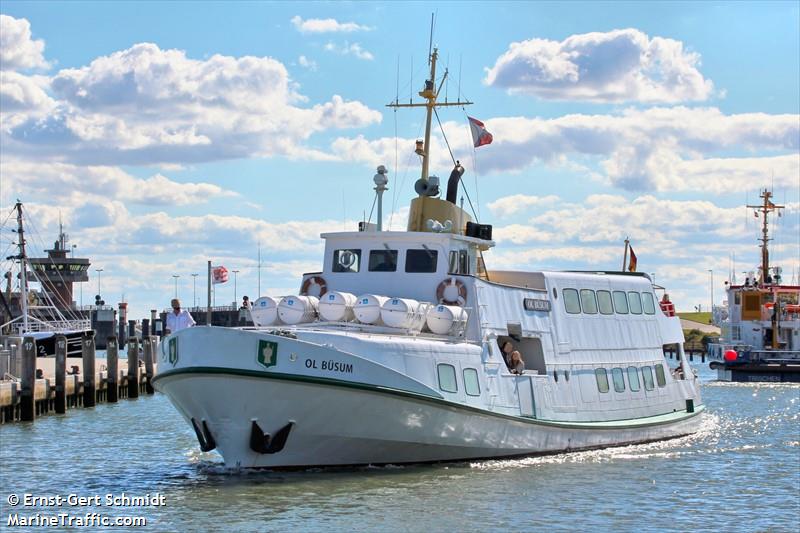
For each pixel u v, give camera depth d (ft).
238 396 91.40
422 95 118.11
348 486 93.09
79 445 132.67
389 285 109.09
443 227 112.27
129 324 502.79
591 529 83.51
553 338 116.78
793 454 126.62
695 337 549.54
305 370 90.84
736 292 345.10
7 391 160.35
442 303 105.81
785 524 88.28
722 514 91.45
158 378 96.32
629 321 132.05
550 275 119.44
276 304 103.19
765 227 361.30
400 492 91.66
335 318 101.24
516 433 106.32
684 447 130.00
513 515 86.43
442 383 98.84
